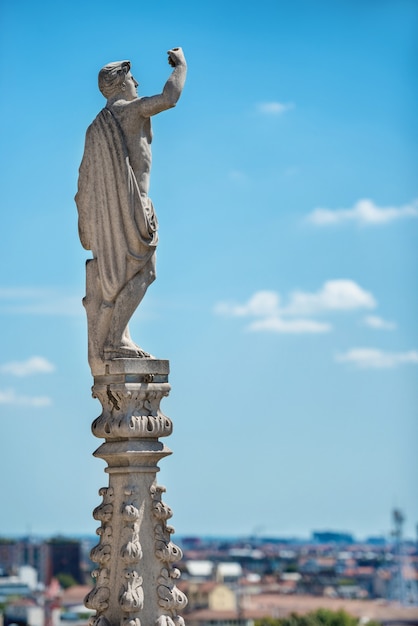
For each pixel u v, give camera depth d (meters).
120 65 26.84
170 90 26.50
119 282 26.50
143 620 25.91
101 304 26.66
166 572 26.12
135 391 26.41
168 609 26.00
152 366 26.52
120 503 26.33
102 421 26.56
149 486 26.41
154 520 26.28
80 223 26.89
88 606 26.12
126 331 26.73
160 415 26.56
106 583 26.14
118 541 26.22
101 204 26.55
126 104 26.61
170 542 26.23
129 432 26.33
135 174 26.56
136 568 26.05
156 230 26.73
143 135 26.69
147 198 26.70
